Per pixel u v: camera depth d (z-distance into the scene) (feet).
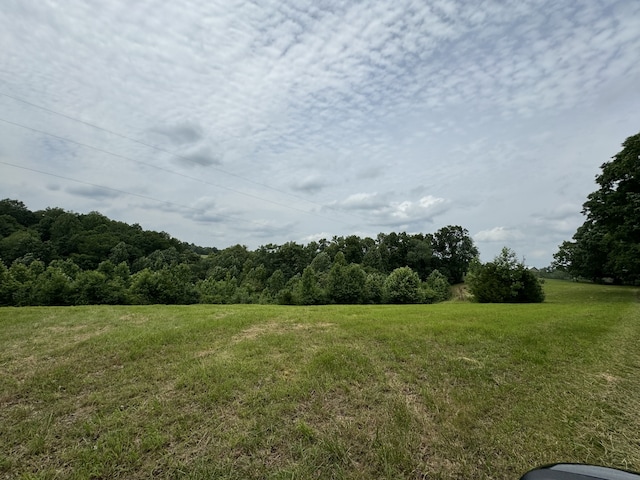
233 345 22.57
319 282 158.51
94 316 34.09
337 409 14.07
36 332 26.04
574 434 12.57
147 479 9.70
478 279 111.45
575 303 78.64
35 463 10.31
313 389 15.75
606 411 14.62
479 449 11.50
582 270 129.49
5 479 9.67
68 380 16.35
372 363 19.53
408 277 160.25
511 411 14.37
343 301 137.18
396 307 56.49
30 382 15.96
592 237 119.75
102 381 16.31
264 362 19.11
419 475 10.12
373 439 11.88
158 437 11.54
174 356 19.94
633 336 31.09
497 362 20.93
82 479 9.54
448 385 17.10
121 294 87.15
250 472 9.98
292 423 12.79
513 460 10.93
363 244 257.14
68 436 11.73
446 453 11.28
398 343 23.88
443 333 27.40
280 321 32.22
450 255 262.88
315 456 10.78
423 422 13.26
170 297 96.89
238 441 11.44
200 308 45.57
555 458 11.00
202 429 12.22
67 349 20.98
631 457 11.13
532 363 20.95
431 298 168.96
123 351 20.51
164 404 14.01
